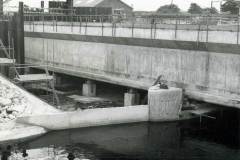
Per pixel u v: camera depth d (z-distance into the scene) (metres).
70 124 34.44
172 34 37.44
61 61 53.50
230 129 36.72
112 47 44.56
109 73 45.44
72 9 65.94
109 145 31.64
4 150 29.69
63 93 48.81
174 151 30.59
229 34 32.84
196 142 32.84
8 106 36.31
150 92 36.69
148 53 40.34
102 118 35.47
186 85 37.16
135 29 41.25
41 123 33.59
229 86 33.69
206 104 38.97
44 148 30.47
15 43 54.16
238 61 32.75
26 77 43.88
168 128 36.22
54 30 53.84
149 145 31.88
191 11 65.56
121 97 46.81
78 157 28.75
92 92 47.72
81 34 48.12
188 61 36.72
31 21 62.59
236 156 29.75
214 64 34.62
